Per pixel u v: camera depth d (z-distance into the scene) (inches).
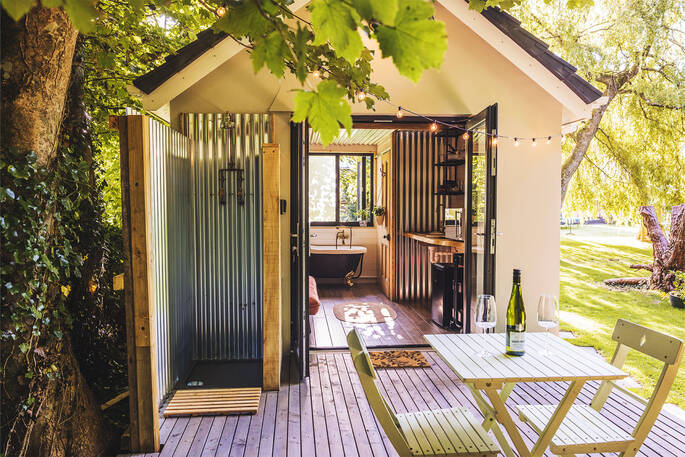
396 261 284.2
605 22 313.9
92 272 126.8
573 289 358.3
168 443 109.8
